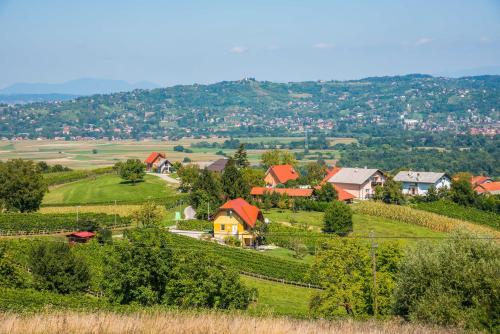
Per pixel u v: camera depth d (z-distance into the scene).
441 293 48.78
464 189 149.25
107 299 62.66
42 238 104.44
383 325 44.62
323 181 167.88
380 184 167.00
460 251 51.16
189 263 61.84
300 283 85.62
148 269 59.00
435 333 42.84
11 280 70.62
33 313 45.50
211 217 126.44
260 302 72.38
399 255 62.97
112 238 103.12
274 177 171.88
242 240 110.00
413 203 151.25
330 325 44.25
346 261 62.97
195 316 44.59
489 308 46.81
